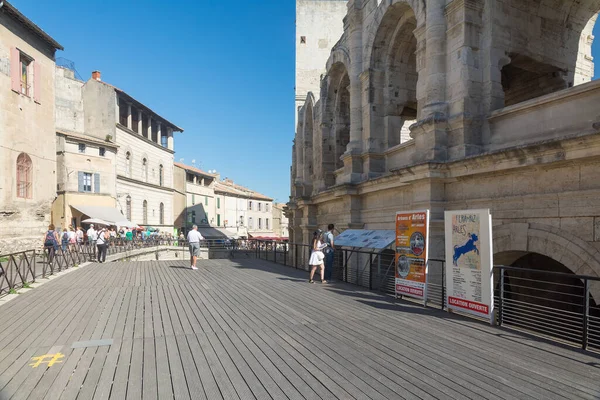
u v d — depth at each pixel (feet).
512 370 17.67
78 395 15.30
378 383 16.34
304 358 19.16
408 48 50.60
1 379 16.72
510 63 40.32
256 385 16.15
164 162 153.69
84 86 118.11
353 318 26.81
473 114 34.47
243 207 224.53
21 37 73.51
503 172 30.76
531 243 28.45
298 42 118.01
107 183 113.39
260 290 37.78
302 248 79.15
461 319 26.48
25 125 74.08
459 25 35.27
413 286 31.37
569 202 26.11
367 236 46.60
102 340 21.89
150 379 16.75
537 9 38.22
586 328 20.36
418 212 31.32
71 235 75.61
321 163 71.41
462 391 15.61
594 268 24.53
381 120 51.16
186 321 25.99
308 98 83.87
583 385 16.14
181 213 165.68
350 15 55.42
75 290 37.83
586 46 45.24
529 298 40.16
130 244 94.89
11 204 70.33
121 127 121.19
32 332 23.43
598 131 22.74
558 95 28.09
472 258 26.40
